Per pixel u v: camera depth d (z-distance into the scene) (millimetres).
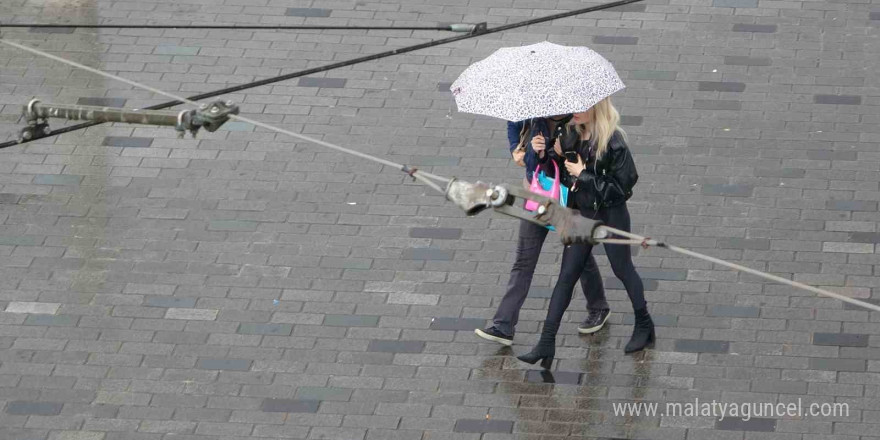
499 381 25609
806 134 32594
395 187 31391
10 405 25484
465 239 29609
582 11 26016
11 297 28266
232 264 29109
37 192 31547
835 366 25656
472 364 26062
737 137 32562
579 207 24188
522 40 36594
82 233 30156
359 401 25328
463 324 27125
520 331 26859
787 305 27281
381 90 34906
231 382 25906
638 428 24344
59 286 28609
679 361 25922
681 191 30812
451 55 36188
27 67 36188
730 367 25750
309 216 30516
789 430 24141
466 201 15125
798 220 29734
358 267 28891
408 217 30391
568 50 23875
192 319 27578
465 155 32344
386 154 32500
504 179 31438
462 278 28453
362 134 33281
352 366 26203
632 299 25656
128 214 30734
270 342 26906
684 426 24344
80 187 31703
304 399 25422
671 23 37031
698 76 34875
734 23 36969
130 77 35719
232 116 17047
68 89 35250
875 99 33781
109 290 28453
